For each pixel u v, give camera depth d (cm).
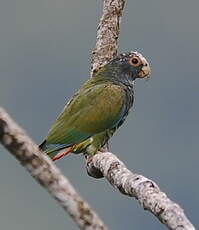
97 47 1366
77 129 1409
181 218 845
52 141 1409
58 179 718
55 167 718
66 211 723
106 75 1451
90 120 1412
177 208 857
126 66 1449
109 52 1343
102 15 1316
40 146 1417
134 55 1453
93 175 1172
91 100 1427
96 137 1415
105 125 1423
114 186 1054
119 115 1431
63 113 1438
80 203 724
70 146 1410
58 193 719
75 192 723
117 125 1442
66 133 1409
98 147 1423
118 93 1434
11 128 702
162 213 863
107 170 1081
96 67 1428
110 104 1425
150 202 893
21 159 709
